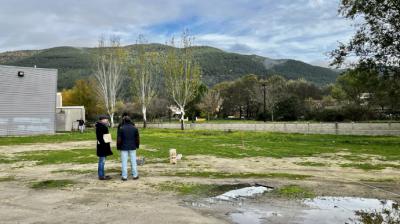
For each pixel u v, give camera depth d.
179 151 19.56
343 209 7.90
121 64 56.88
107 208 8.02
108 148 11.62
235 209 7.95
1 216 7.39
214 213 7.61
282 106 62.97
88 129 49.78
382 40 23.77
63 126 45.69
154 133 36.62
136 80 54.31
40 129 36.44
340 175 12.23
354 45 24.97
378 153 18.39
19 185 10.76
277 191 9.77
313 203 8.45
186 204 8.40
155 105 78.06
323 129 35.00
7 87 34.06
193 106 81.50
